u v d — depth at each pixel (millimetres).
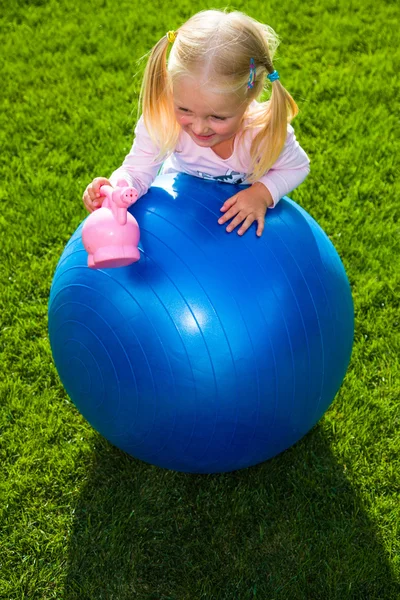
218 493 2873
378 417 3113
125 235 2172
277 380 2258
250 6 5805
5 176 4277
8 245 3838
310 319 2303
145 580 2619
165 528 2762
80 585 2594
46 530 2752
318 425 3082
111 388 2311
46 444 3014
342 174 4305
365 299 3578
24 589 2594
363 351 3389
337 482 2902
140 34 5492
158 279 2215
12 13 5711
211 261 2234
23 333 3436
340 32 5562
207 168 2643
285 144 2539
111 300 2256
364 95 4941
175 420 2273
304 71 5129
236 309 2199
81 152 4434
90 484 2893
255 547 2709
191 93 2203
